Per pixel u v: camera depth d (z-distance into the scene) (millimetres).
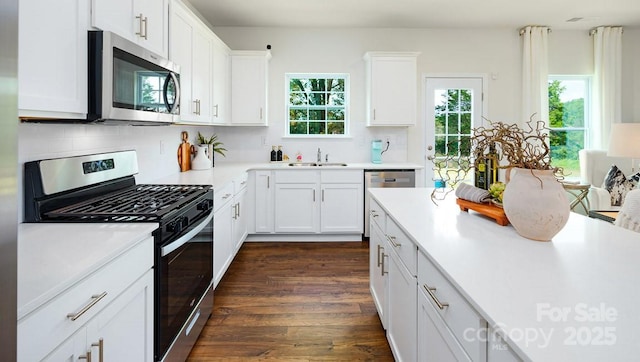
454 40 4855
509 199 1355
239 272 3291
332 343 2131
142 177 2697
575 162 5145
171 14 2482
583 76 5004
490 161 1793
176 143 3422
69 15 1382
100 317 1084
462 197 1822
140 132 2658
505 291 870
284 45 4758
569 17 4488
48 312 863
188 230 1851
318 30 4762
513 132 1458
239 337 2189
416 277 1397
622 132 3475
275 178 4211
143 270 1381
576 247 1239
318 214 4246
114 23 1719
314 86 4918
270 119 4797
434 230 1469
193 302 1981
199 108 3148
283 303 2658
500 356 751
